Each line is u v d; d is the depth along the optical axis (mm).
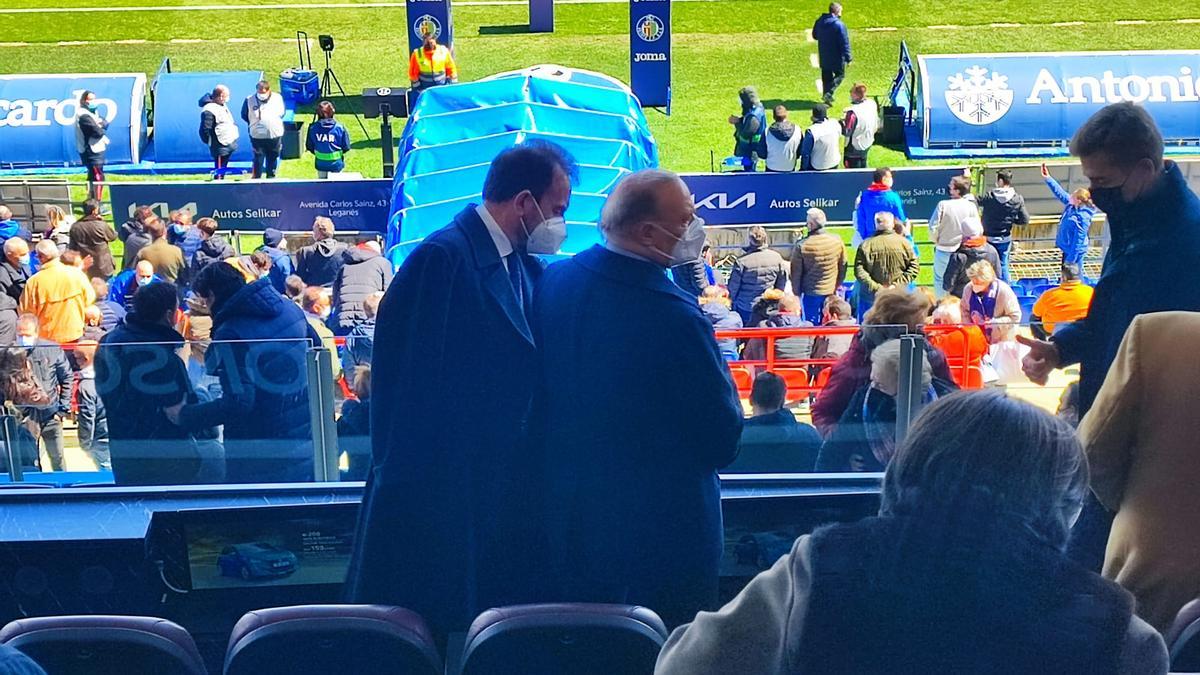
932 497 2033
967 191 15594
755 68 23000
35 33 24594
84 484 5406
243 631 3385
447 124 14531
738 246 16688
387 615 3420
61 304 11984
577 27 24625
